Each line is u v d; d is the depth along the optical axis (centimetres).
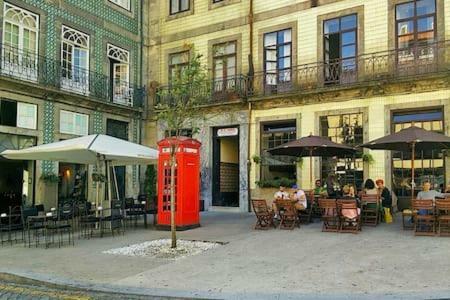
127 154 1154
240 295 555
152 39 2039
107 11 1841
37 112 1493
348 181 1520
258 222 1177
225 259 778
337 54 1584
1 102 1368
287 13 1698
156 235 1100
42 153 1153
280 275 655
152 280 646
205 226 1248
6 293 618
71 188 1627
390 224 1152
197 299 555
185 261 773
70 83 1641
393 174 1446
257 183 1691
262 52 1747
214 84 1834
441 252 772
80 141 1123
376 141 1109
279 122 1686
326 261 736
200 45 1906
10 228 1070
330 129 1563
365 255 770
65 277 669
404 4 1463
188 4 1961
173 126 963
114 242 998
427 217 959
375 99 1473
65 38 1633
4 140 1391
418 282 594
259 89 1727
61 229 1117
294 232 1061
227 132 1809
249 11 1784
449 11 1374
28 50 1482
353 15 1558
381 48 1491
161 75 2008
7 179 1409
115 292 596
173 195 913
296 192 1216
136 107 1955
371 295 539
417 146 1139
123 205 1225
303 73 1636
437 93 1363
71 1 1661
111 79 1888
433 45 1386
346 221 1048
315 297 537
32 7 1493
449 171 1342
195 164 1240
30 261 794
